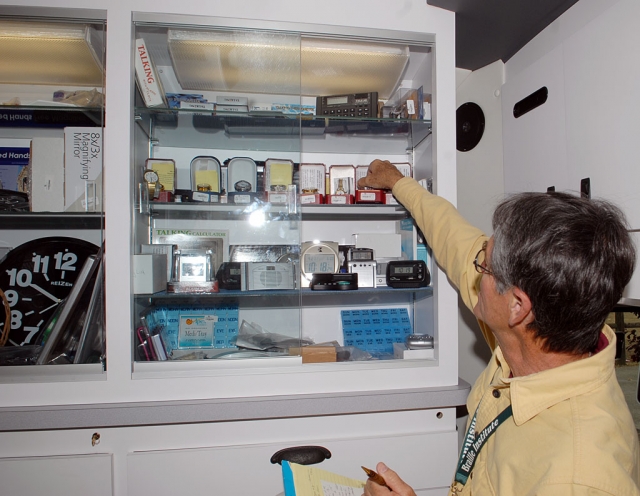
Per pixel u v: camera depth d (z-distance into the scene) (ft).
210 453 3.80
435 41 4.39
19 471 3.61
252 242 4.91
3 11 3.77
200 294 4.44
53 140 4.42
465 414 5.74
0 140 4.99
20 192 4.49
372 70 4.98
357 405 4.00
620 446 1.96
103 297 3.90
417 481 4.10
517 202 2.39
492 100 5.80
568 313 2.07
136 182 4.18
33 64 4.56
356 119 4.66
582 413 2.06
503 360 2.78
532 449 2.15
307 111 5.20
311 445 3.96
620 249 2.12
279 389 4.00
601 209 2.23
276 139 5.25
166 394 3.84
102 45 4.12
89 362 3.94
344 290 4.73
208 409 3.78
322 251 5.26
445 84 4.38
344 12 4.21
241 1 4.05
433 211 4.10
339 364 4.14
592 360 2.15
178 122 4.75
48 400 3.74
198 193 4.73
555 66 4.49
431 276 4.64
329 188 5.35
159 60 4.90
